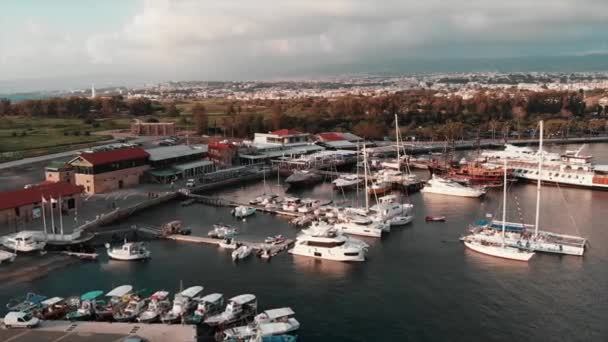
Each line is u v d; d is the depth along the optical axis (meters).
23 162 186.50
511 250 96.94
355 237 111.62
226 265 94.06
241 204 141.75
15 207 113.56
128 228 114.88
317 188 170.88
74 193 127.25
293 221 121.88
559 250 99.44
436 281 86.69
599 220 126.50
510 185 174.62
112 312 72.50
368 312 75.56
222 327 69.75
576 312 75.31
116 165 155.25
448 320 73.12
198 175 180.25
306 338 68.06
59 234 102.88
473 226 117.44
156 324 68.94
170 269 92.00
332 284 85.50
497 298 80.00
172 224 114.56
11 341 63.44
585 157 179.25
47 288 83.06
